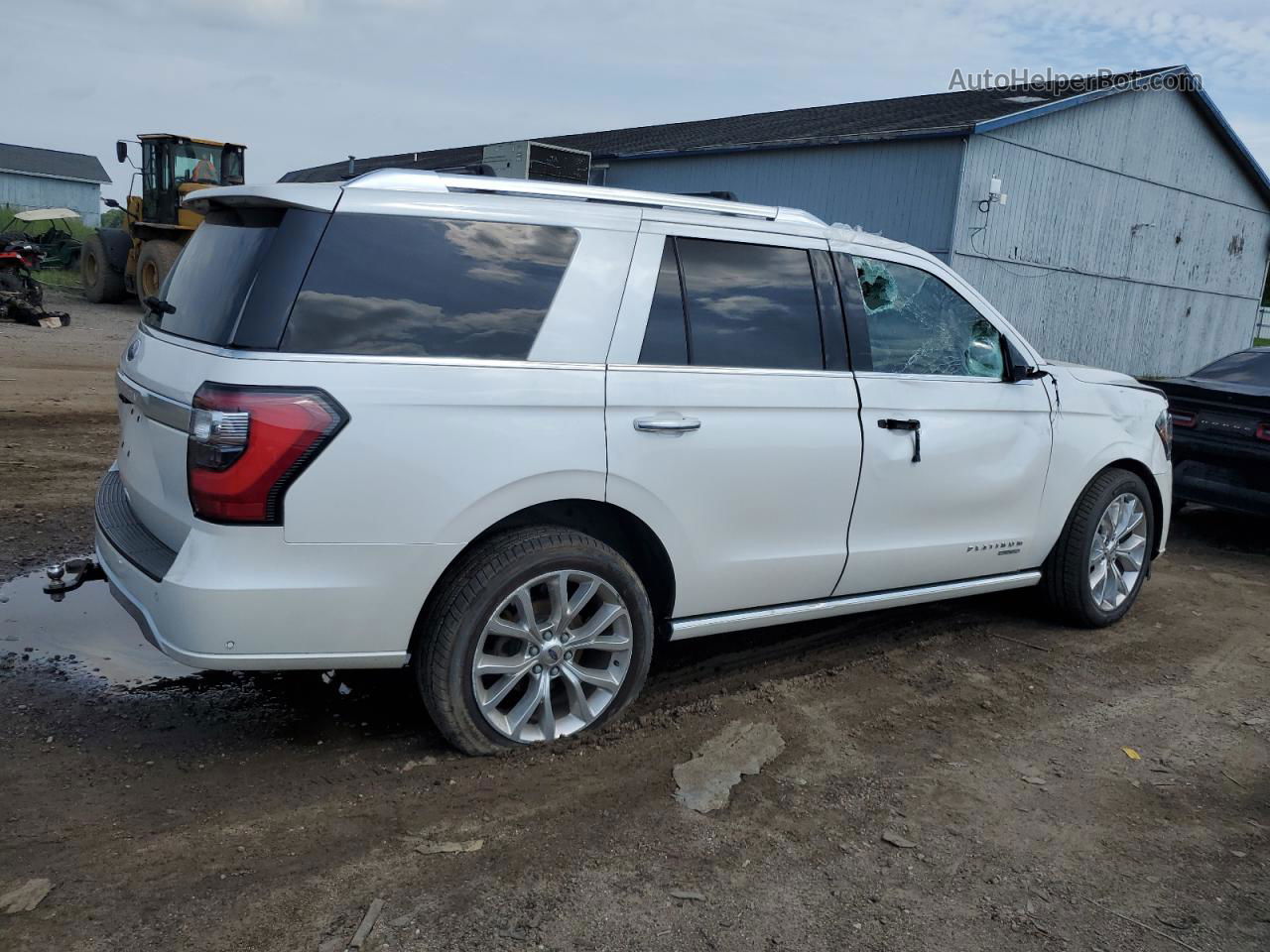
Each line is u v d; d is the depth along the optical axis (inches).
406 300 122.5
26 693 145.9
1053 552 197.3
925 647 188.4
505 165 664.4
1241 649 198.2
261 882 105.0
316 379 115.0
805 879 111.9
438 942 97.5
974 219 737.0
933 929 104.8
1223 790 138.4
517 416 126.0
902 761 141.3
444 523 122.2
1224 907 111.5
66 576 152.9
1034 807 130.9
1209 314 1058.1
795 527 153.3
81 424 341.1
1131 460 205.3
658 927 102.1
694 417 139.5
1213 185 992.9
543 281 131.3
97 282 811.4
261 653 117.2
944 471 169.2
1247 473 270.8
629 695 142.9
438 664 126.6
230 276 123.3
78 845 109.6
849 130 802.2
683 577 144.4
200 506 114.3
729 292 147.0
